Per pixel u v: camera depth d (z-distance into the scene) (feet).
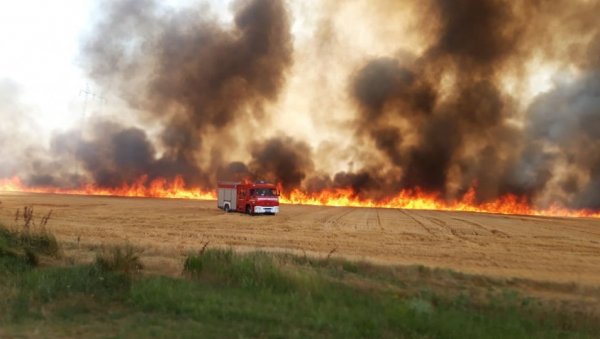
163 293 25.00
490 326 25.64
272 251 52.06
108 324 20.70
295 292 27.86
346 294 28.89
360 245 72.02
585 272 52.75
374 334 21.76
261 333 20.35
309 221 120.67
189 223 101.35
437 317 25.30
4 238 34.60
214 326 20.94
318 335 20.83
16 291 24.39
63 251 40.29
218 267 31.17
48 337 18.72
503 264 57.16
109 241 58.03
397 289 34.17
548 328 28.17
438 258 60.39
